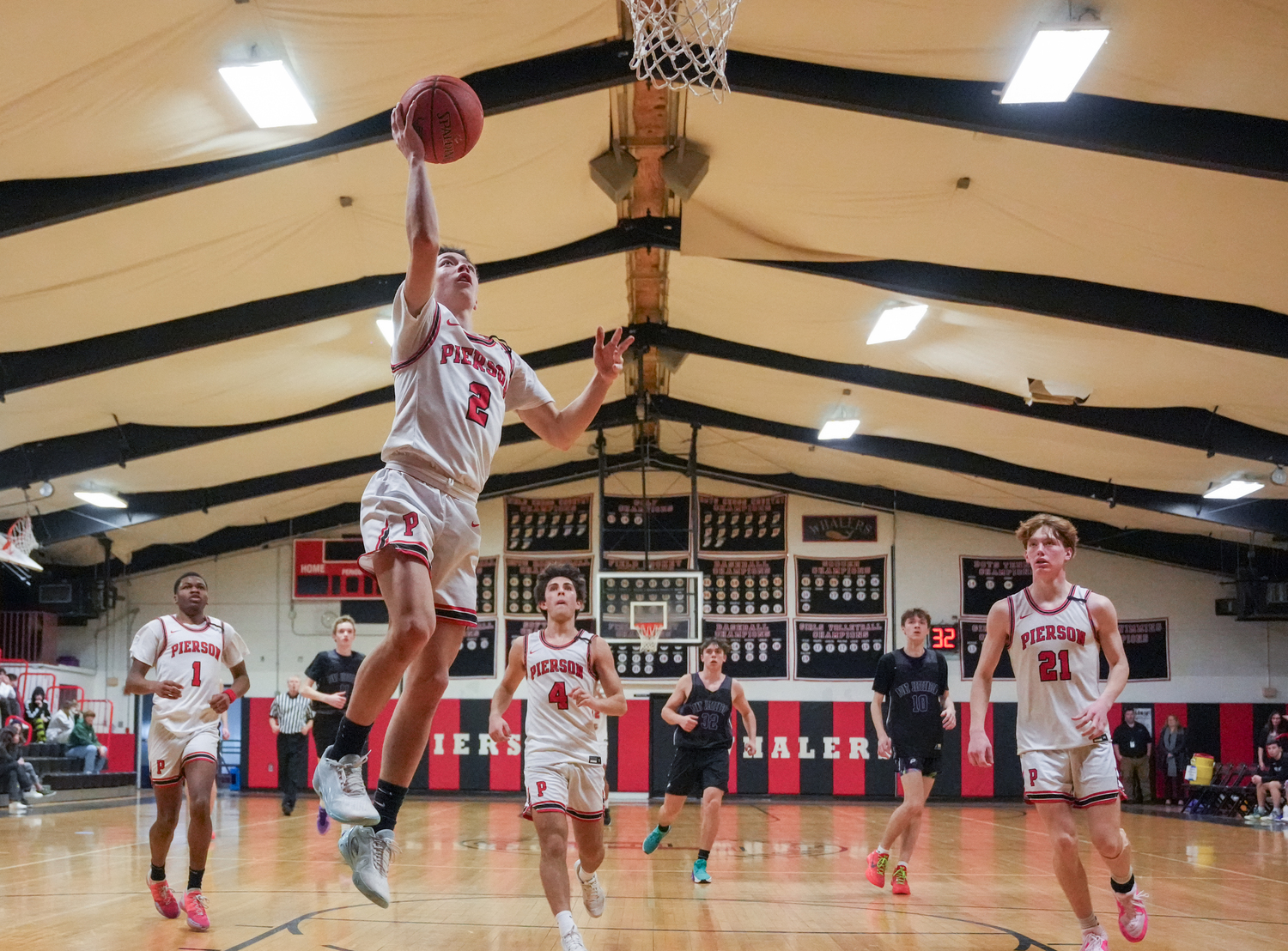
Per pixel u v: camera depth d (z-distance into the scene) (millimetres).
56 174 8656
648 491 22766
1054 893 8070
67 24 6680
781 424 19219
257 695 22375
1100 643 5297
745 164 10383
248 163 8906
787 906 7320
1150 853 11594
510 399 3379
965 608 22078
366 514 2912
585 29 8492
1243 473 15945
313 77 7922
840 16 7914
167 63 7359
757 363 15523
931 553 22328
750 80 8648
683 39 6484
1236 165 8055
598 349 3482
